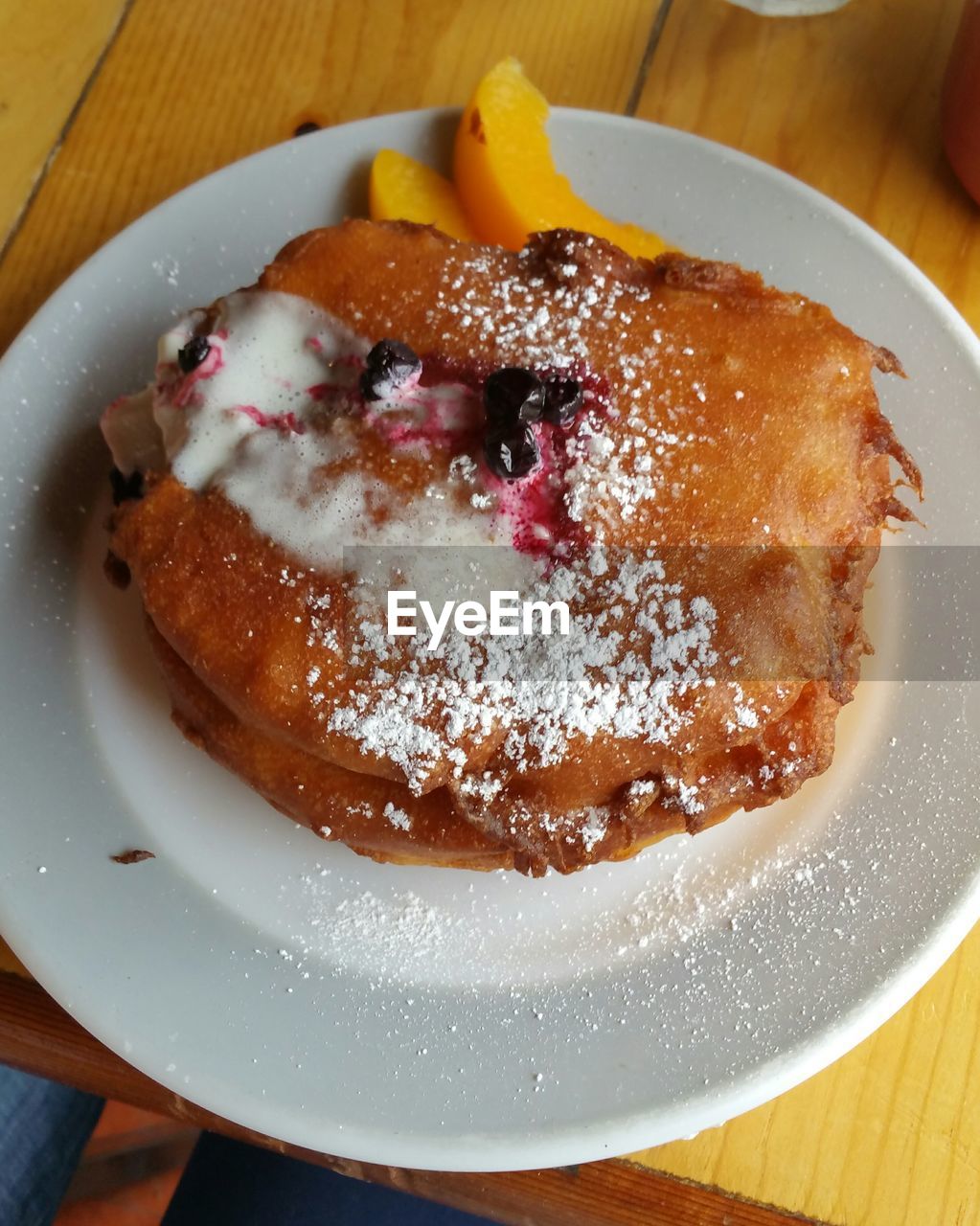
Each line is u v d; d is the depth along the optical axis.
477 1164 0.21
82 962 0.23
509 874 0.25
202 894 0.24
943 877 0.23
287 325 0.23
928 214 0.31
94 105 0.33
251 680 0.21
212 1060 0.22
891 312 0.28
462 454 0.21
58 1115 0.33
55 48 0.33
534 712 0.21
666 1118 0.22
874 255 0.28
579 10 0.34
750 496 0.21
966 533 0.26
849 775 0.25
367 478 0.21
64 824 0.24
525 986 0.23
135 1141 0.38
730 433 0.22
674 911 0.24
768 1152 0.23
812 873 0.24
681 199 0.29
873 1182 0.23
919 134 0.32
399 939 0.24
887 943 0.23
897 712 0.25
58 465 0.27
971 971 0.24
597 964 0.23
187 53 0.33
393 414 0.22
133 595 0.27
